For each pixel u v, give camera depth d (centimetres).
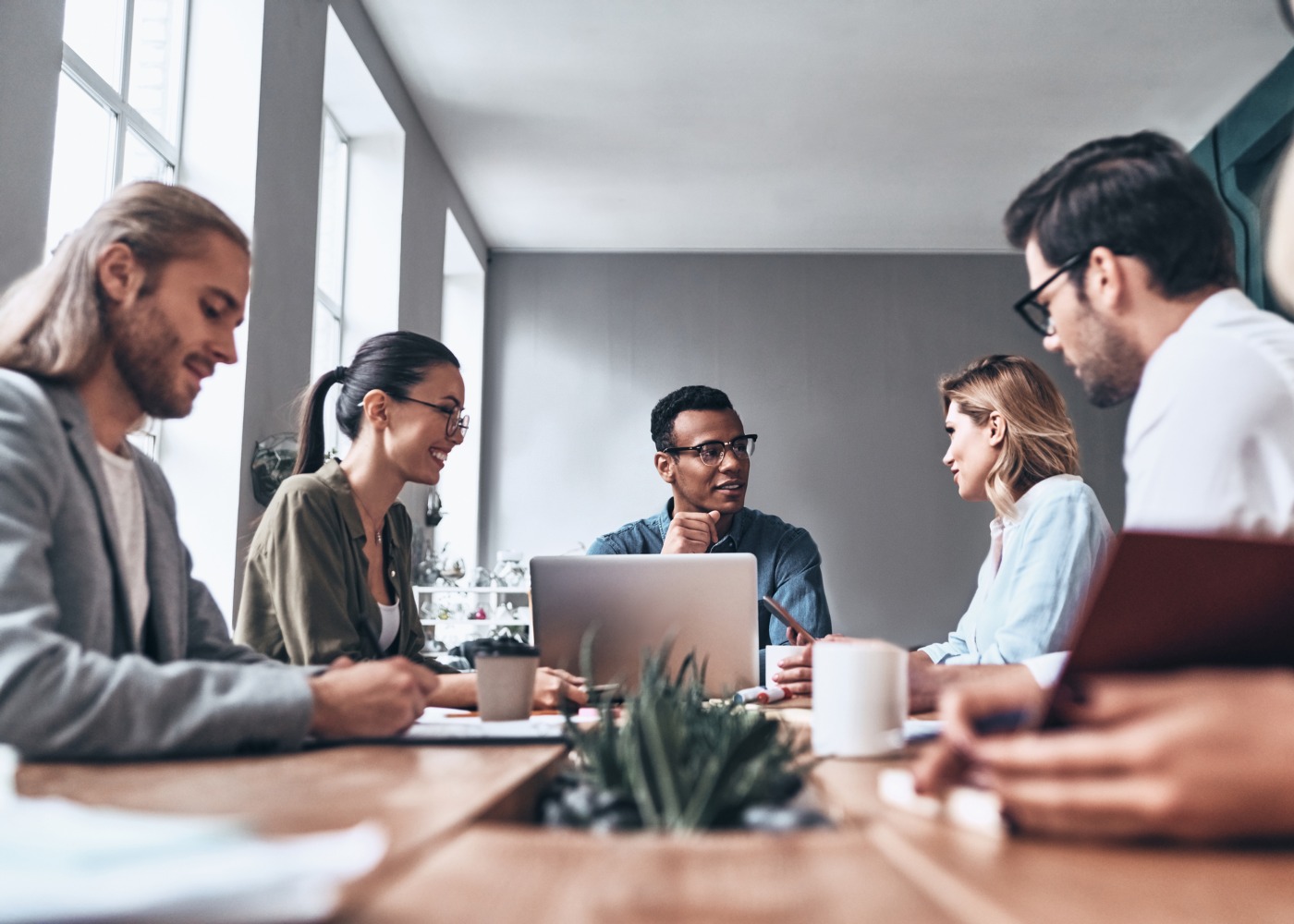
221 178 333
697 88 511
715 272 704
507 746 107
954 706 66
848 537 678
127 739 93
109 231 123
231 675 101
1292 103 456
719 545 290
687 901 44
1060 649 198
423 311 550
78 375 121
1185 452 97
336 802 70
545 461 686
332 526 199
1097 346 109
